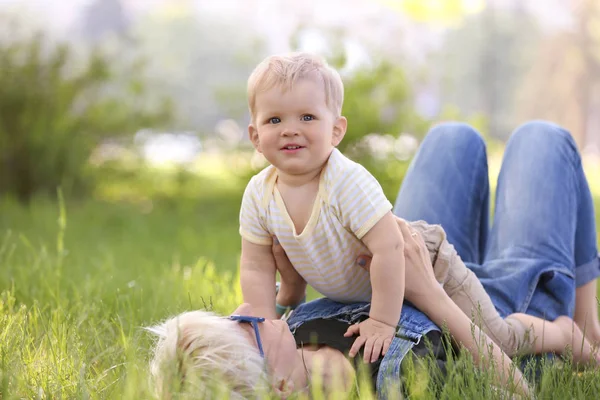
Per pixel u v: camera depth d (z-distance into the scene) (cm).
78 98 973
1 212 805
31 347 277
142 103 1032
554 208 315
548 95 3278
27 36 960
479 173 341
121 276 443
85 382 237
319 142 238
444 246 273
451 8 1766
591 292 328
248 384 210
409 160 823
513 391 229
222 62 3231
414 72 945
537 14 3306
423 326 240
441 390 224
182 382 211
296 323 258
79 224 764
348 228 241
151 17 3678
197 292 395
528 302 299
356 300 261
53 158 934
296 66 240
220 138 1023
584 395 229
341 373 232
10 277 388
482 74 3191
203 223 834
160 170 1091
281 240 249
